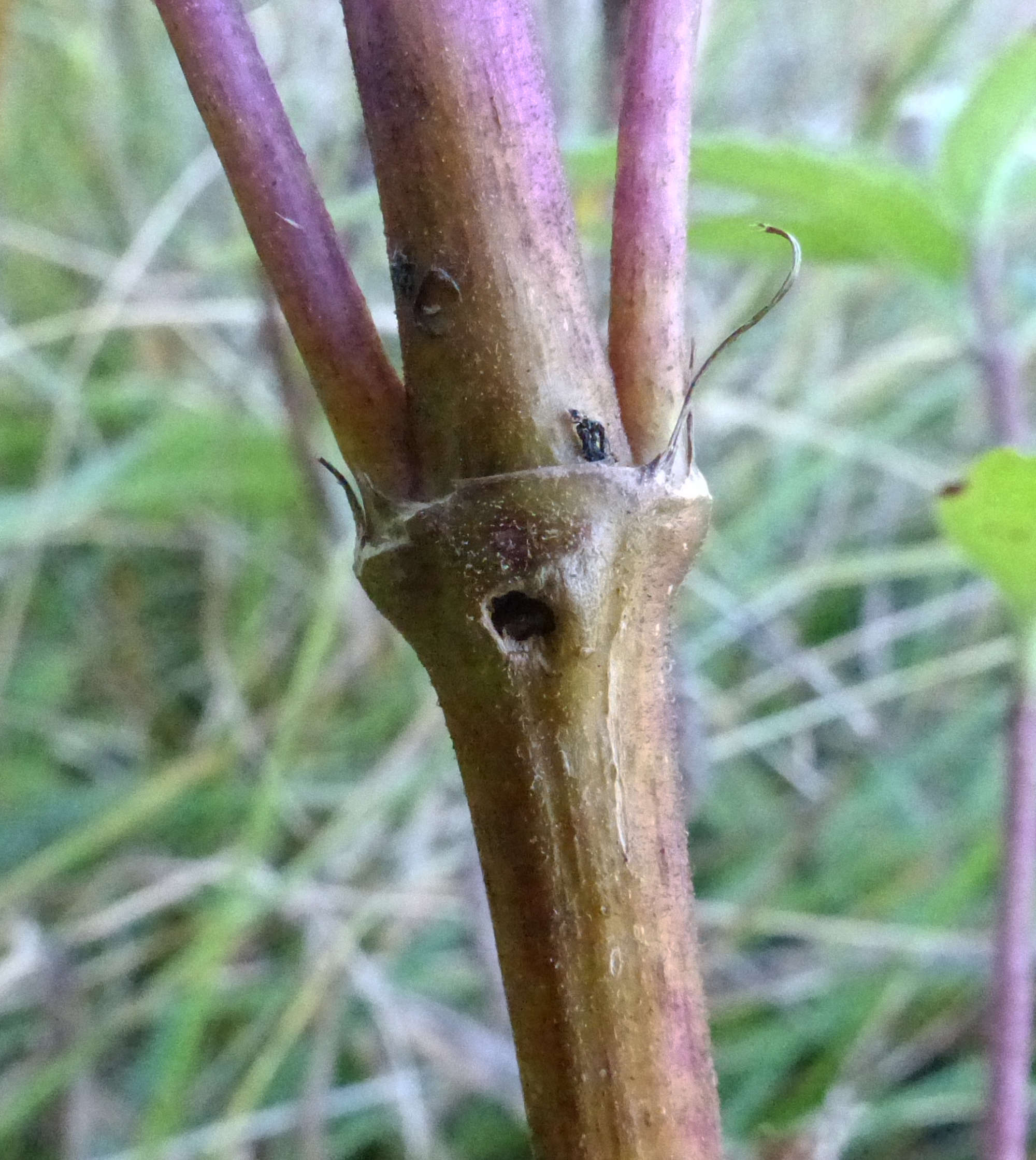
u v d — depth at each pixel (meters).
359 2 0.05
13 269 0.26
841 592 0.24
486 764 0.05
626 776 0.05
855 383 0.23
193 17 0.05
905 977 0.17
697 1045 0.05
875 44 0.25
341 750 0.21
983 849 0.17
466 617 0.05
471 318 0.05
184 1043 0.15
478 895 0.17
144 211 0.25
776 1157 0.09
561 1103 0.05
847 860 0.20
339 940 0.17
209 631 0.22
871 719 0.21
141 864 0.19
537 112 0.05
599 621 0.05
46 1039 0.17
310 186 0.05
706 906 0.18
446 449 0.05
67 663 0.22
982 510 0.09
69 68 0.25
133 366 0.25
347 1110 0.16
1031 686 0.10
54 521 0.18
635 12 0.05
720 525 0.24
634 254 0.05
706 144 0.10
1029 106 0.10
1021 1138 0.11
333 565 0.19
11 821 0.20
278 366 0.17
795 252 0.05
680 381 0.05
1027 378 0.22
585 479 0.05
